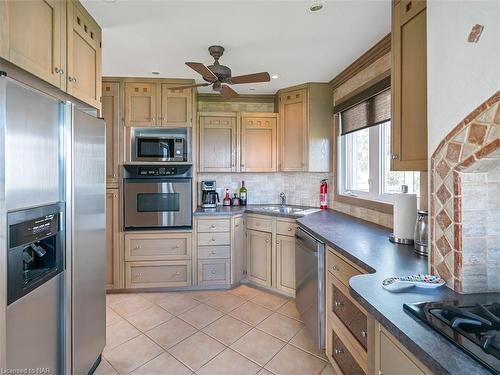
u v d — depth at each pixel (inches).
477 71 38.0
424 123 54.8
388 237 77.2
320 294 80.5
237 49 95.1
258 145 140.3
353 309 62.6
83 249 64.5
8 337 42.3
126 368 75.2
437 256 46.4
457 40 41.3
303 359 79.0
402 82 60.8
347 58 102.2
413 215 69.6
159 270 124.5
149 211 123.3
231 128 139.0
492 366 25.8
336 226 92.3
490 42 36.1
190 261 125.7
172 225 124.7
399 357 35.7
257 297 119.6
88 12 73.4
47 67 56.9
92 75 76.8
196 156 134.4
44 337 51.9
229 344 86.0
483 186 41.7
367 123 103.1
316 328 81.8
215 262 127.3
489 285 41.7
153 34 85.1
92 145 68.8
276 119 140.8
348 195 119.5
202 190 146.4
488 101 36.5
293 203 150.6
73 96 67.3
